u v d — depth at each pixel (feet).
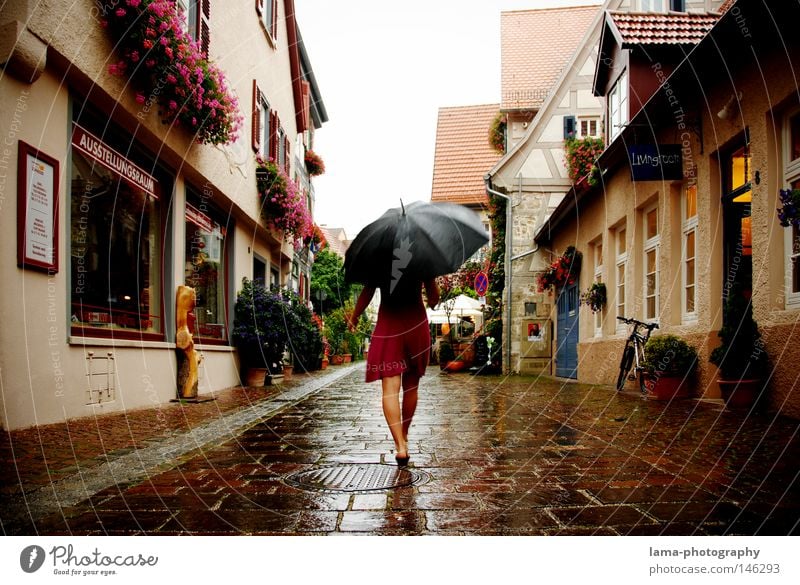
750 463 12.24
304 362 58.95
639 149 26.76
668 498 9.91
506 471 12.29
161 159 26.78
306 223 48.16
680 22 32.12
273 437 17.03
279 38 49.57
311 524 8.80
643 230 32.78
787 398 18.52
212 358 33.37
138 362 23.58
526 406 25.12
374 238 13.01
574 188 40.19
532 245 55.11
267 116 45.21
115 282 23.26
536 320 54.80
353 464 13.16
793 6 17.24
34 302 17.01
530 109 62.54
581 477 11.60
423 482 11.39
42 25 16.49
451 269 12.85
